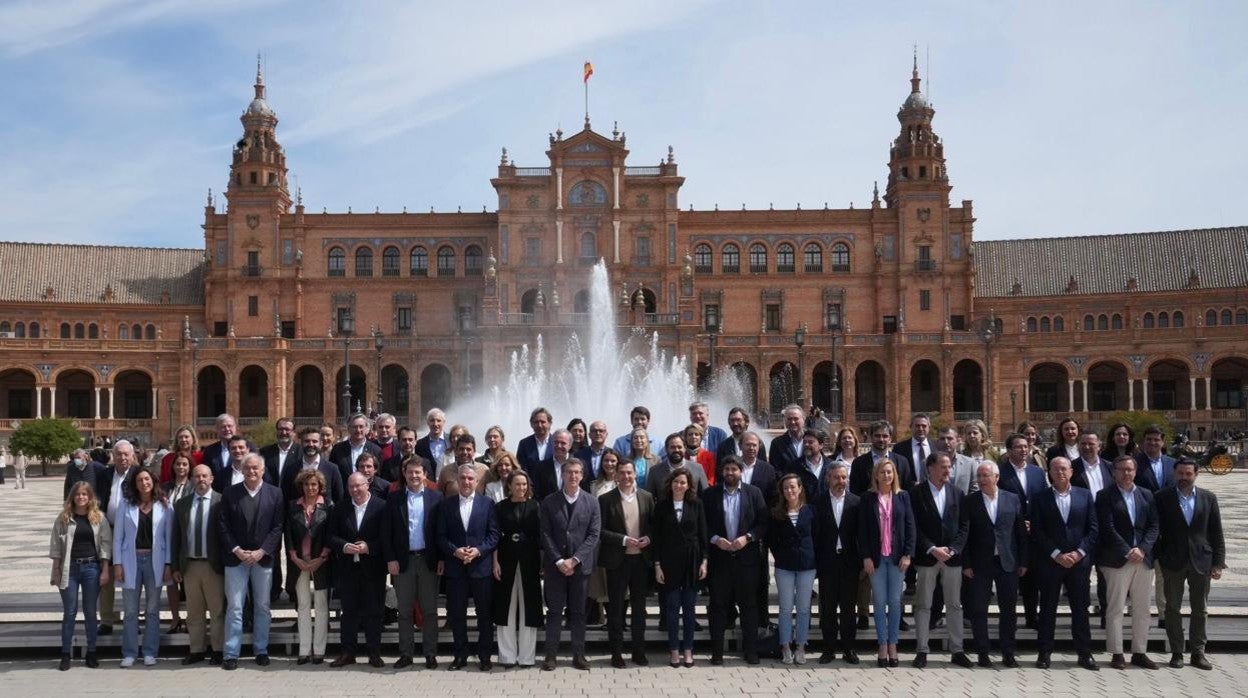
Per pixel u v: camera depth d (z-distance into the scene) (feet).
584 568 57.06
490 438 68.80
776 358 327.06
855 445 66.85
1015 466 63.46
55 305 339.16
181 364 317.22
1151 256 353.10
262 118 347.77
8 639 61.36
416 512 58.95
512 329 298.35
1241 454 234.38
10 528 119.96
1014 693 52.54
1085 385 322.14
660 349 301.84
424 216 344.90
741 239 346.54
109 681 55.57
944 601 59.98
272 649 62.90
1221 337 310.86
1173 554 57.98
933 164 343.46
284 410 322.55
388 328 343.46
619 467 59.11
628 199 333.83
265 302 338.95
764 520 58.85
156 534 59.47
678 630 59.52
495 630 63.26
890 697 51.67
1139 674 56.44
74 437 251.19
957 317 341.21
